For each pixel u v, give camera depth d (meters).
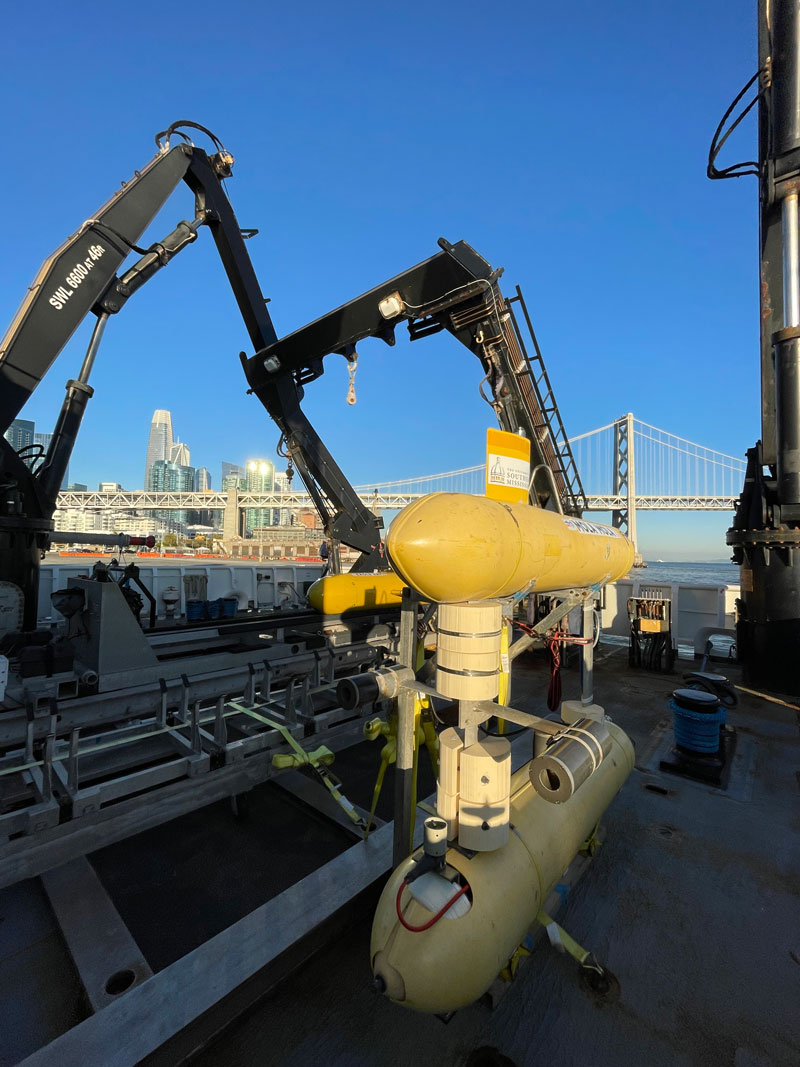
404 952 1.66
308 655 5.05
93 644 4.04
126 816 2.87
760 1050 1.83
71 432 5.71
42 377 5.03
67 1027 1.88
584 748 2.09
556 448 7.25
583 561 2.95
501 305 5.75
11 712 3.35
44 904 2.51
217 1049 1.85
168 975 1.98
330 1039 1.88
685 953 2.29
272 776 3.53
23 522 5.09
